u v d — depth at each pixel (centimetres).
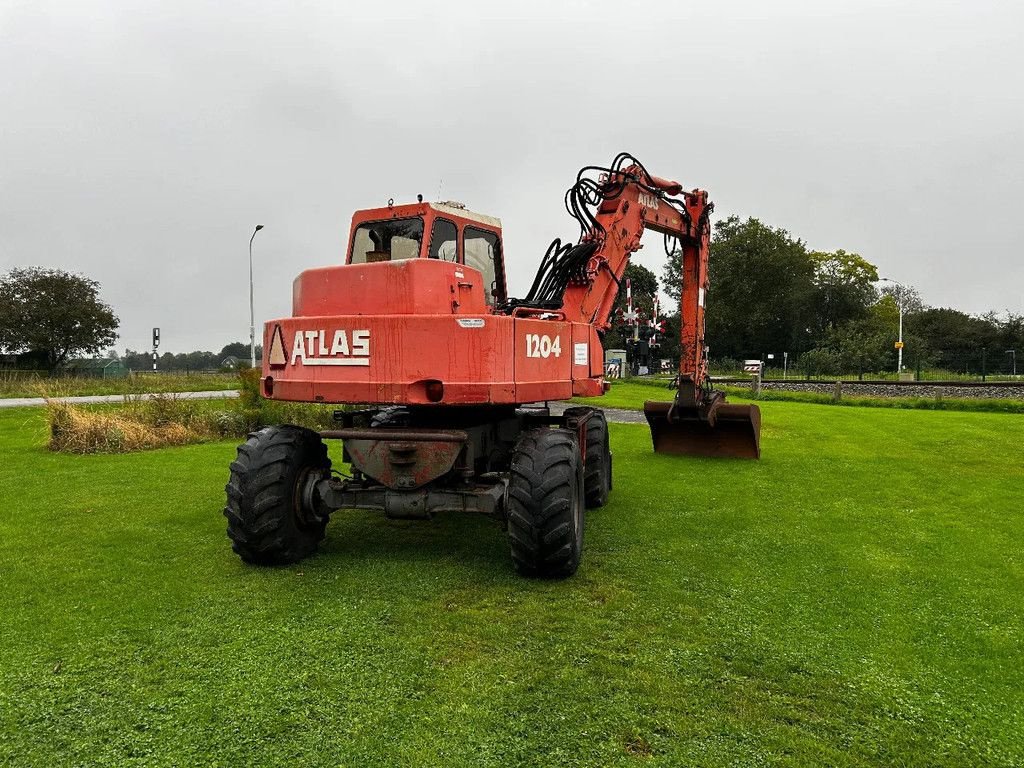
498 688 342
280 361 524
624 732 305
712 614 439
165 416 1291
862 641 402
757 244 5872
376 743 295
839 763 286
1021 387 2502
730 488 824
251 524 505
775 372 5184
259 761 282
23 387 2466
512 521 481
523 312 622
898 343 4400
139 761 281
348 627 414
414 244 555
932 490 817
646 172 853
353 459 517
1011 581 505
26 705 323
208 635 402
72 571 515
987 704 335
